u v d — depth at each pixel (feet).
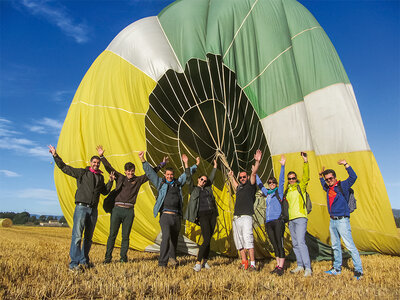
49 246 32.89
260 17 32.35
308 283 16.30
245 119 34.83
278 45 31.35
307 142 28.91
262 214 29.01
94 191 19.16
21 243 35.86
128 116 28.60
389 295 13.79
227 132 36.04
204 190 21.11
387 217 29.27
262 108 30.40
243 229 20.93
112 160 27.94
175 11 33.30
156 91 32.99
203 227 20.21
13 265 17.19
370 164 29.78
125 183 21.94
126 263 20.84
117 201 21.71
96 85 31.12
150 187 27.63
